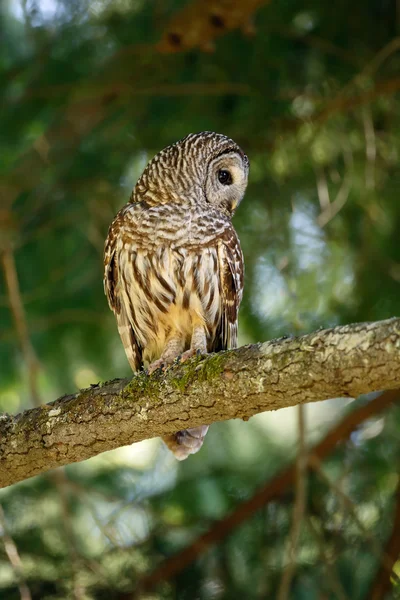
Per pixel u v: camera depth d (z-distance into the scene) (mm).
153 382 7059
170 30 11539
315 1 11797
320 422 13320
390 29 11984
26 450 7652
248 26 11391
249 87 11953
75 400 7508
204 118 12586
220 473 12344
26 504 11750
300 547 11398
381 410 11820
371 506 11805
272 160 12430
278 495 11773
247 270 12352
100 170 12828
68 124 12961
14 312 11328
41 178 12828
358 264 12062
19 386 13219
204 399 6723
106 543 11320
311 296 12148
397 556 11078
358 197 12367
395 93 12250
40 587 11094
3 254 11516
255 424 12984
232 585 11430
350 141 12312
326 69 12141
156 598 11359
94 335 12883
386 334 5672
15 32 12961
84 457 7594
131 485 12117
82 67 12578
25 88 12508
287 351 6191
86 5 12273
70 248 12867
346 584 11172
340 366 5852
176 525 11383
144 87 12625
